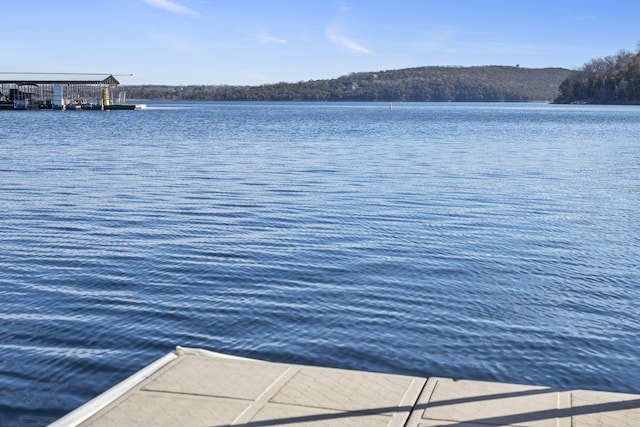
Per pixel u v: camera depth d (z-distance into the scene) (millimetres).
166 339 7984
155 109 154375
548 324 8672
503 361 7457
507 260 11930
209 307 9172
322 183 21797
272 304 9320
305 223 15070
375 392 5109
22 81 120688
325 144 40938
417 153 34688
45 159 30266
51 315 8820
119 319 8672
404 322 8641
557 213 16859
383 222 15266
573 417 4680
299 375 5430
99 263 11469
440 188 21000
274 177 23359
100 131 54688
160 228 14453
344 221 15352
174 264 11422
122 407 4816
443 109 173000
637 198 19594
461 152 35750
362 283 10383
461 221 15555
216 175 23906
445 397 5016
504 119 93188
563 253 12523
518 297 9805
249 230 14266
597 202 18719
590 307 9406
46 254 12078
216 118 90375
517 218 16062
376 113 126125
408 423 4594
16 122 71250
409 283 10414
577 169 27547
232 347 7758
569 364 7406
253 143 41469
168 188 20469
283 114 115000
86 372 7016
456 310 9164
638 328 8602
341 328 8398
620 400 4977
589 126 71938
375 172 25219
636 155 35250
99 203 17625
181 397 4980
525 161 31000
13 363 7191
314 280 10531
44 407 6230
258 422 4598
